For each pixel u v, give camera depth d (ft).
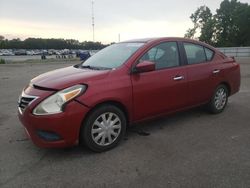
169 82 16.14
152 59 15.84
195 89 17.80
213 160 12.91
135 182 11.19
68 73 14.62
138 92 14.76
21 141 15.51
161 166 12.41
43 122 12.42
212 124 17.95
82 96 12.84
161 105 15.99
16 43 352.08
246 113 20.38
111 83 13.83
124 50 16.39
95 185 11.05
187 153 13.69
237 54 123.03
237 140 15.29
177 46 17.35
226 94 20.63
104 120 13.78
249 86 32.27
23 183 11.27
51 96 12.60
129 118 14.80
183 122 18.37
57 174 11.92
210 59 19.30
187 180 11.26
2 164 12.84
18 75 51.01
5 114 21.16
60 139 12.69
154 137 15.79
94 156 13.51
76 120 12.74
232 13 220.02
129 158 13.24
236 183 10.99
